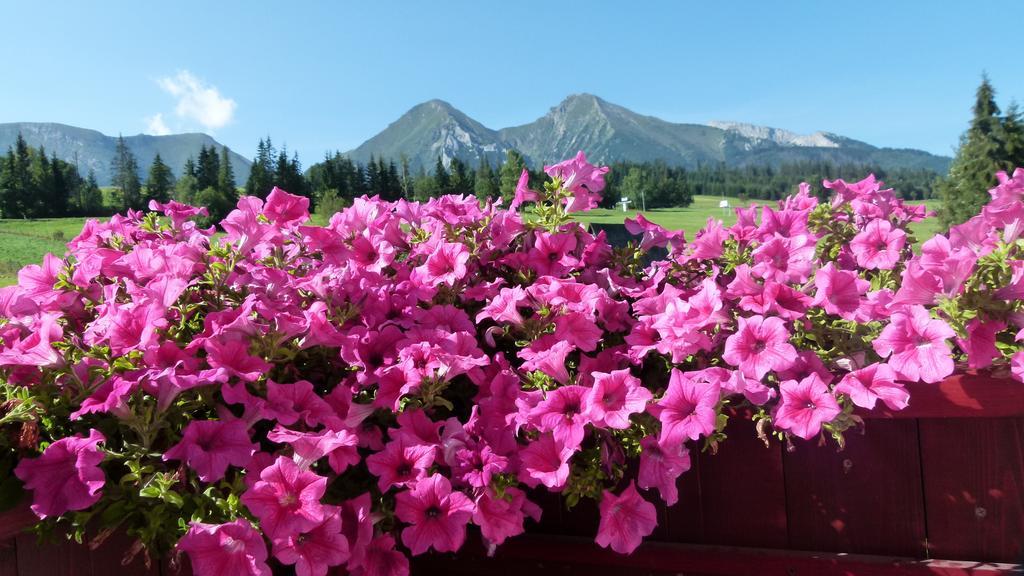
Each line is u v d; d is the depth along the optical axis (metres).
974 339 0.52
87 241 0.73
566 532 0.69
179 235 0.75
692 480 0.65
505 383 0.60
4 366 0.48
